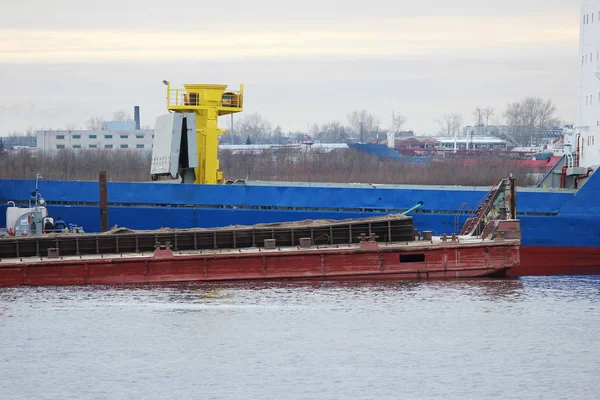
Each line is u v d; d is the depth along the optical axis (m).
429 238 153.62
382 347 117.88
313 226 153.12
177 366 112.31
